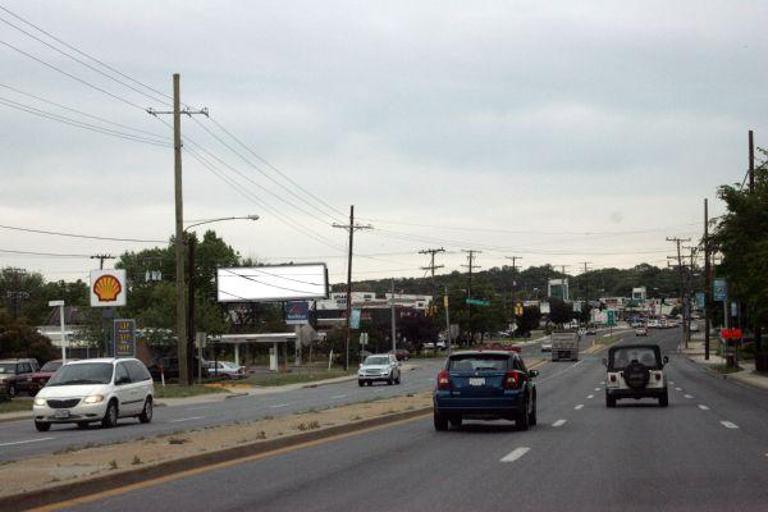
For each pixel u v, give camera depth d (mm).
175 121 51969
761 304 50688
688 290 169875
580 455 17797
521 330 193750
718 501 12188
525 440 21078
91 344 89188
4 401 46344
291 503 12359
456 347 155375
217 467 16266
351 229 87562
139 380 30891
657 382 33281
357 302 171125
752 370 68750
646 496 12664
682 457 17344
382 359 64500
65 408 28250
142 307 125000
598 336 188750
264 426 23172
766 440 20641
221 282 107125
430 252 127875
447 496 12812
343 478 14812
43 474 13945
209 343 92938
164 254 131125
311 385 68000
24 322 83000
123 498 12820
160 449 17531
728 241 52562
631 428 24234
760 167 53156
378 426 25641
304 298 105750
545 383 59375
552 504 12039
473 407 23438
